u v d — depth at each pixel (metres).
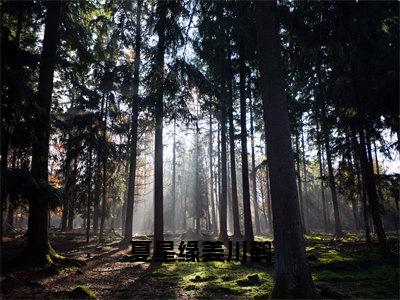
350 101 14.50
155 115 12.16
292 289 7.23
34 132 10.03
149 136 37.47
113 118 24.91
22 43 16.61
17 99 8.86
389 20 10.70
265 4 8.52
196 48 12.47
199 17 11.45
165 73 11.45
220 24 12.05
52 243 21.98
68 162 23.84
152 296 8.70
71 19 15.62
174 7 10.26
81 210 28.69
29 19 14.85
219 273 11.59
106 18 16.34
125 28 17.28
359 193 18.38
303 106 22.62
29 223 12.67
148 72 11.59
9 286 9.12
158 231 15.30
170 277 11.13
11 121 9.09
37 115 9.99
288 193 7.67
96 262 14.54
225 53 18.50
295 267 7.35
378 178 16.00
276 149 7.87
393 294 8.37
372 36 10.64
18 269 11.45
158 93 11.65
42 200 9.35
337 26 9.80
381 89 12.68
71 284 9.97
